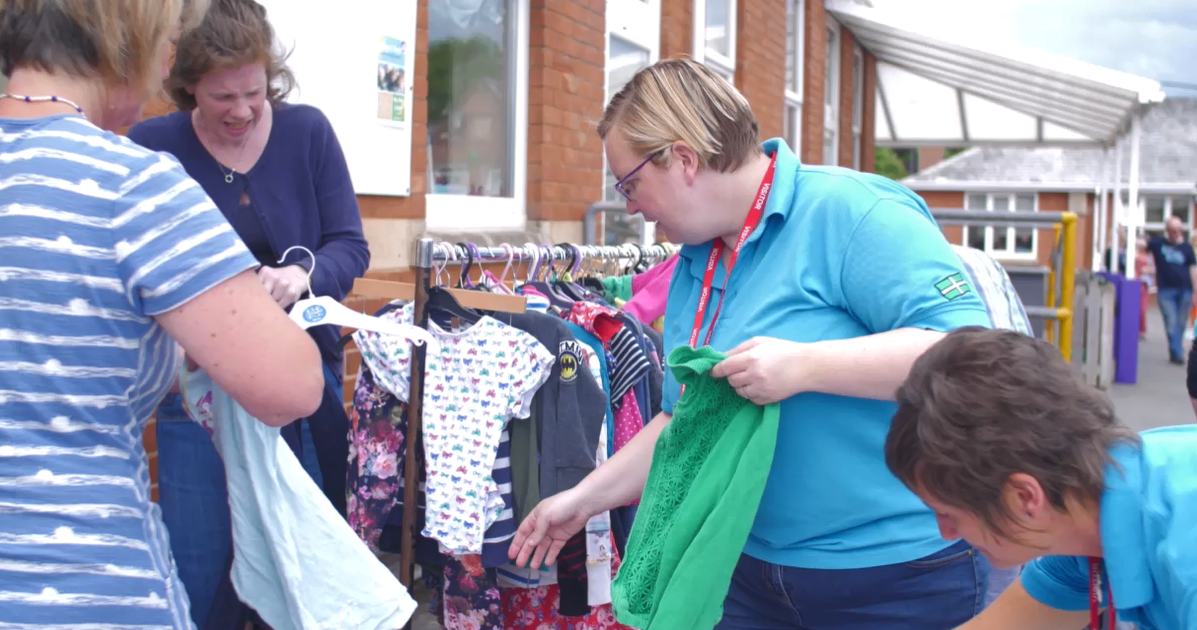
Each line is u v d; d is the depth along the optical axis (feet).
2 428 4.17
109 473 4.38
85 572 4.27
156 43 4.69
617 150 5.95
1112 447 3.76
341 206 8.41
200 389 5.54
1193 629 3.49
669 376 6.57
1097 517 3.84
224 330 4.46
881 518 5.75
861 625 5.92
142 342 4.50
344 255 8.20
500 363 7.89
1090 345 32.45
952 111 48.52
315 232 8.29
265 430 5.49
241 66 7.17
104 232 4.28
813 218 5.70
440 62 15.05
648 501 6.07
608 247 10.80
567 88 17.67
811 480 5.76
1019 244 107.65
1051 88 33.30
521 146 16.92
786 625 6.33
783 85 31.09
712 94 5.72
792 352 5.31
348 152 11.87
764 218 5.78
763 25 28.66
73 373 4.26
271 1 10.57
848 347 5.28
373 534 8.32
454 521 7.84
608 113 6.06
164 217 4.37
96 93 4.68
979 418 3.73
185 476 7.50
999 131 49.60
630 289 10.85
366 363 8.20
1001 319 14.67
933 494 4.04
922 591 5.81
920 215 5.61
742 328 5.83
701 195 5.85
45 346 4.21
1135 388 33.47
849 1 35.24
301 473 5.73
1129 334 34.47
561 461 7.94
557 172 17.48
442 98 15.14
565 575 8.28
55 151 4.28
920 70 42.75
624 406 8.85
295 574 5.55
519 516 8.10
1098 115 36.99
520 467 8.12
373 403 8.27
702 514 5.64
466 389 7.93
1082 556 4.56
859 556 5.75
